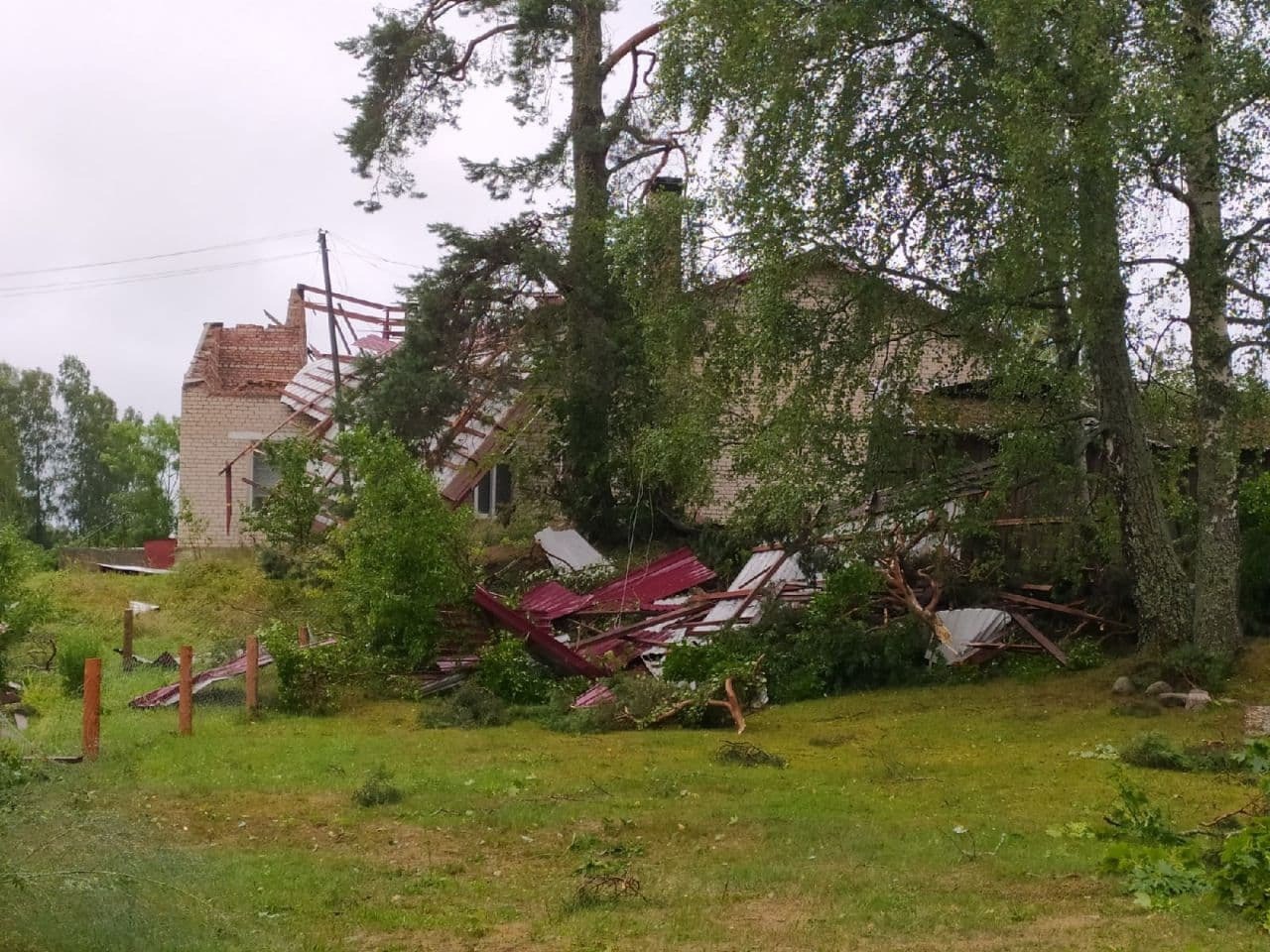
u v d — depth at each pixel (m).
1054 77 13.61
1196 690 15.12
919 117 15.15
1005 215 14.41
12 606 15.99
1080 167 13.44
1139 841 8.78
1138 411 16.89
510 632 17.98
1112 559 18.47
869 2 14.49
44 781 6.80
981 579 18.88
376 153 26.73
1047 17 13.52
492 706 16.08
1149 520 16.66
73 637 19.30
